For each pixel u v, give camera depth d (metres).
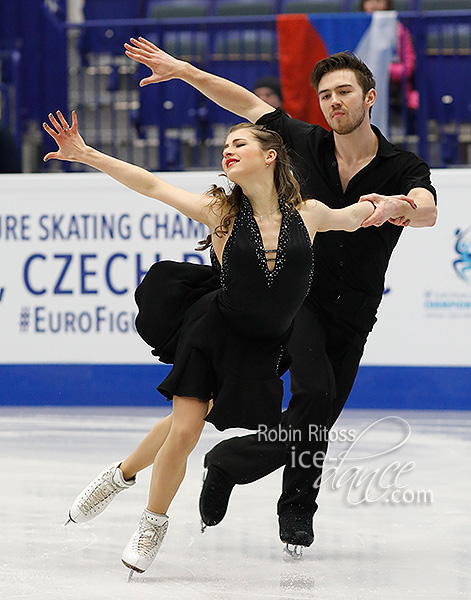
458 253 14.05
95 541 7.00
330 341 7.62
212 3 22.00
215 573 6.19
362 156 7.54
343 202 7.55
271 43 19.95
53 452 10.79
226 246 6.17
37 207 14.73
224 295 6.22
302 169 7.71
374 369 14.34
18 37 19.95
